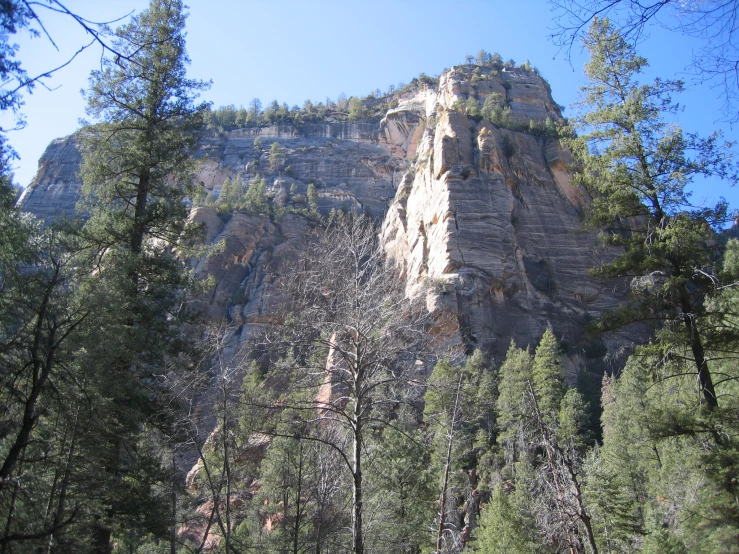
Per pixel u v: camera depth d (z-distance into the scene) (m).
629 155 17.17
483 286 63.81
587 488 25.19
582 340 61.28
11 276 13.47
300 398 14.45
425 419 19.84
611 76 18.08
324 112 146.75
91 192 23.17
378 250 14.80
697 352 15.31
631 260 16.55
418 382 14.07
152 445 19.33
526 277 67.12
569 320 63.34
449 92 113.19
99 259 20.81
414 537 22.45
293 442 19.58
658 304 15.98
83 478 13.96
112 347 15.34
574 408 41.69
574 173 18.86
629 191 16.98
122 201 23.62
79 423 13.99
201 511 23.84
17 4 6.74
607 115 17.50
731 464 13.70
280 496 23.27
